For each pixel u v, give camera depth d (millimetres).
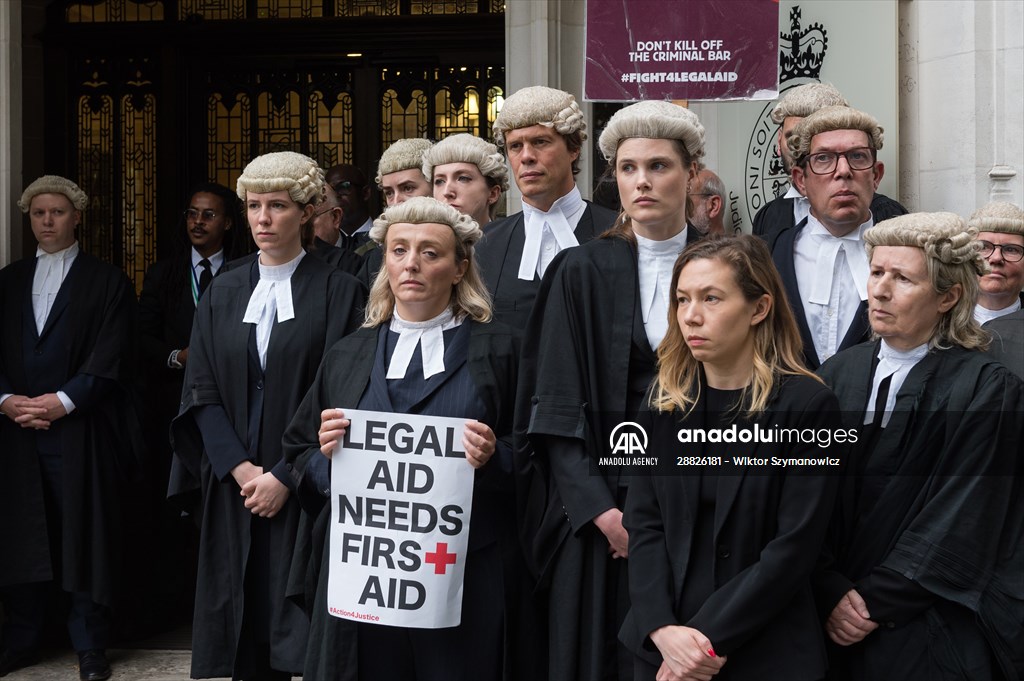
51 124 7621
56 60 7633
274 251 4223
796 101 4309
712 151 5809
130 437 5418
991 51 4746
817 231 3910
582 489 3266
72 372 5273
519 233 4035
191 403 4211
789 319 3088
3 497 5168
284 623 4020
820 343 3842
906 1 4965
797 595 2943
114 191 7621
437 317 3543
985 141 4754
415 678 3443
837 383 3277
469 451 3328
